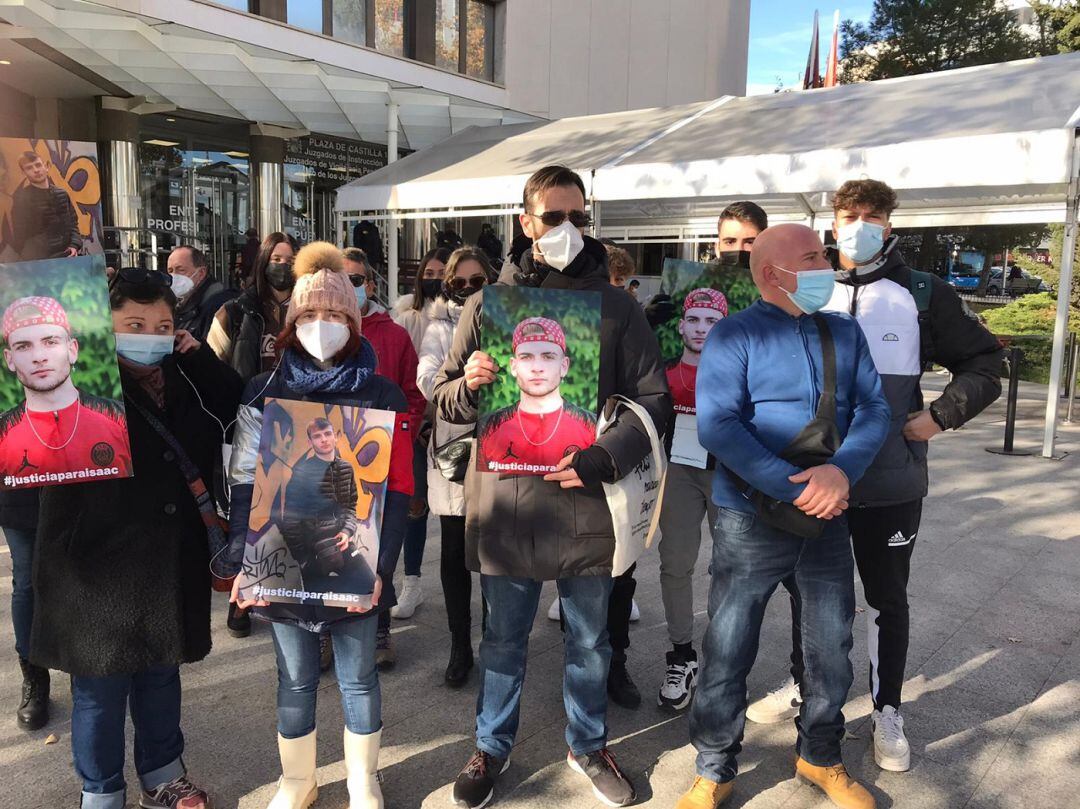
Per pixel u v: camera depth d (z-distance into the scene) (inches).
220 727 119.1
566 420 94.7
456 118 533.0
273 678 134.4
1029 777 107.9
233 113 519.2
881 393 96.8
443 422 127.5
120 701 91.2
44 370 82.2
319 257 92.4
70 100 534.6
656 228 495.8
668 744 116.5
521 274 101.5
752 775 109.0
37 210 83.4
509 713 104.2
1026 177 262.7
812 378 93.2
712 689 98.7
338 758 111.5
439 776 107.9
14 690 127.2
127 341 87.8
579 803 102.7
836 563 98.3
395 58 633.6
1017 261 508.4
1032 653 143.5
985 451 316.5
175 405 93.1
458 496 127.7
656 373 99.9
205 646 94.3
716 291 120.0
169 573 90.2
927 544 203.8
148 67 421.4
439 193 407.2
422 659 142.6
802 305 92.4
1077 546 202.2
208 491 95.3
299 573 90.0
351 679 95.3
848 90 395.9
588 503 97.2
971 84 344.2
